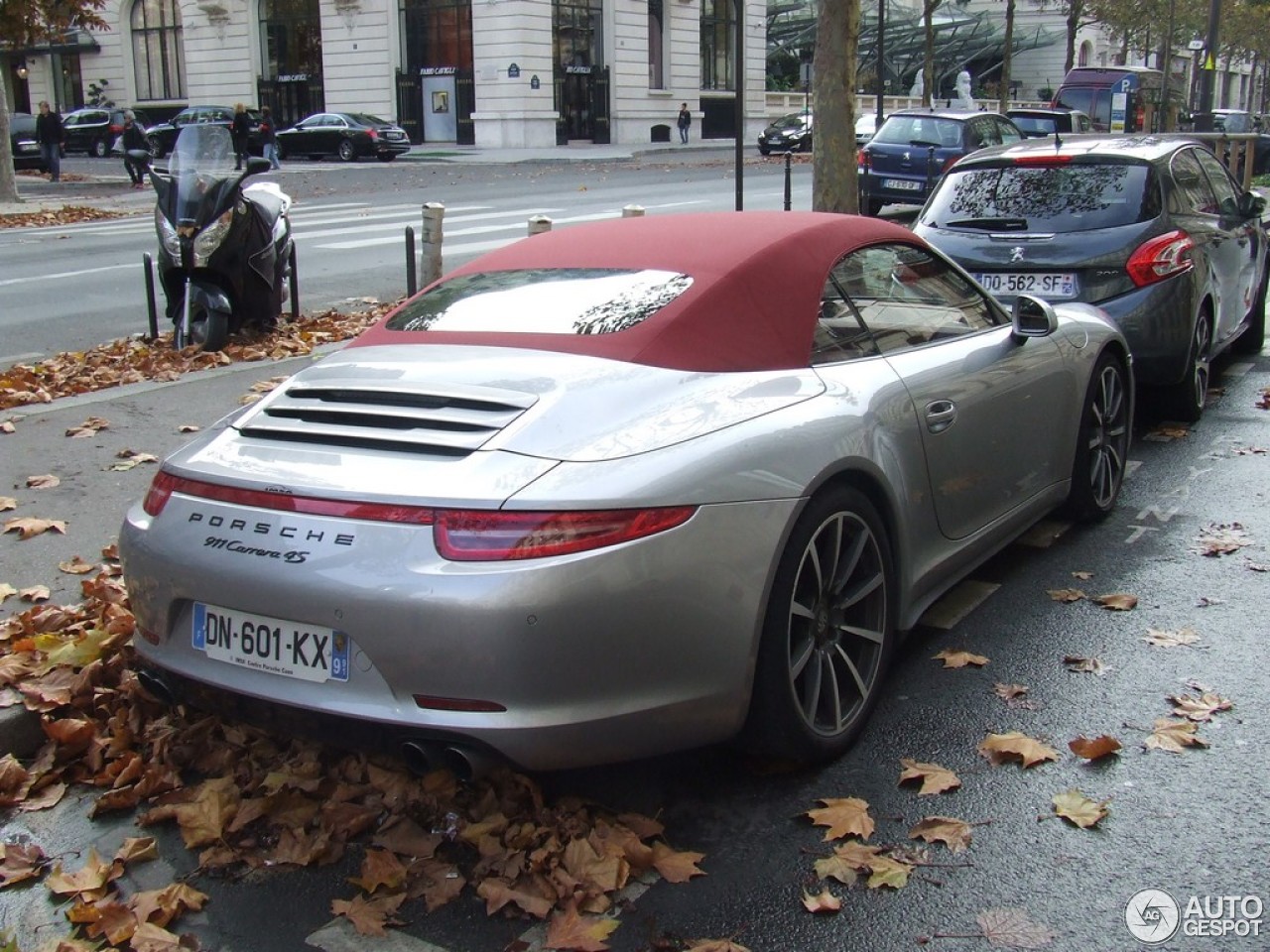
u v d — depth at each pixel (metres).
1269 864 3.14
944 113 21.80
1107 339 5.62
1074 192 7.34
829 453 3.55
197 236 9.48
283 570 3.13
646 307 3.70
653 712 3.13
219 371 8.80
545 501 3.01
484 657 2.94
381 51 45.91
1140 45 56.12
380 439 3.29
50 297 13.38
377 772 3.65
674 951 2.89
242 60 49.59
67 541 5.54
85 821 3.60
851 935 2.93
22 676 4.18
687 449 3.24
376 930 3.02
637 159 40.53
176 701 3.54
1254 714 3.93
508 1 42.53
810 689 3.58
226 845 3.39
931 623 4.74
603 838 3.27
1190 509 6.02
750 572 3.26
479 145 44.47
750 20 52.81
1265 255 9.84
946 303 4.68
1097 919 2.95
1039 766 3.65
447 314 4.01
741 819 3.43
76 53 54.66
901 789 3.55
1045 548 5.52
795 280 3.92
